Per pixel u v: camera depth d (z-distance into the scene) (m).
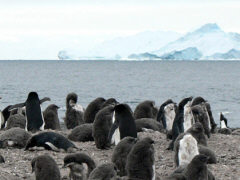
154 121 47.78
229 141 43.41
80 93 157.25
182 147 31.25
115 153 28.45
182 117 41.94
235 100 135.62
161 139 42.47
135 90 174.12
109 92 163.25
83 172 26.08
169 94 155.62
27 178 27.47
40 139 35.53
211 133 50.88
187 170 26.05
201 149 33.91
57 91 164.62
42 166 24.39
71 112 51.69
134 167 26.06
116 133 36.62
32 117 46.62
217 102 129.00
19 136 36.81
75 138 41.97
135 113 53.06
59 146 35.31
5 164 31.20
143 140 26.59
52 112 50.94
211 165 33.12
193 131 37.25
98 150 37.03
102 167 23.64
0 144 36.66
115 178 23.58
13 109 53.59
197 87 192.62
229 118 94.19
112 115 37.81
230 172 31.36
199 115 45.09
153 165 26.47
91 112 49.28
